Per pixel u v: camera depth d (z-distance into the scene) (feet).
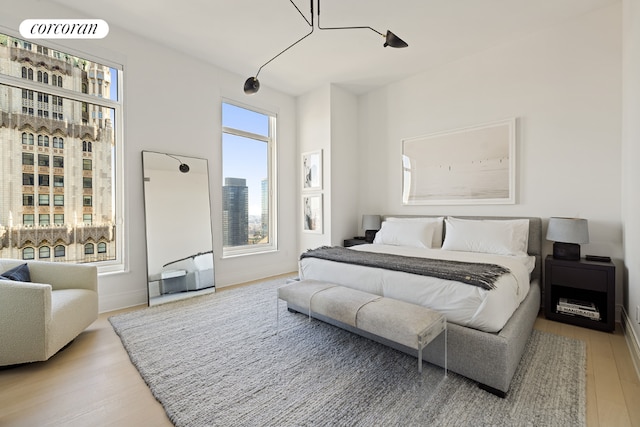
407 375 5.97
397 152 14.48
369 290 7.58
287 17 9.59
